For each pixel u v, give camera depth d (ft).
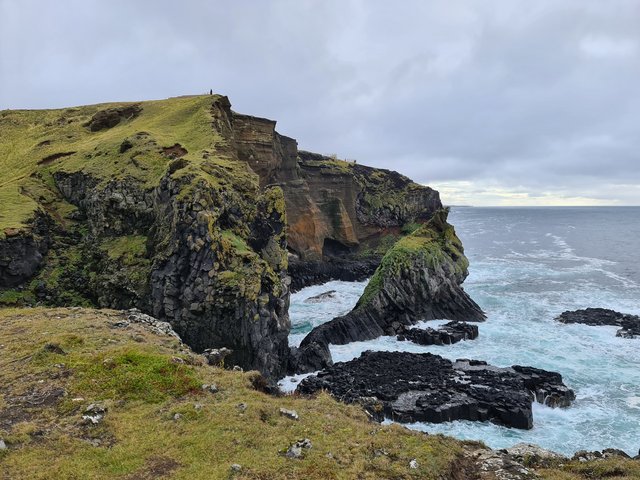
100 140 230.68
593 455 63.98
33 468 43.32
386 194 420.77
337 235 362.74
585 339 185.57
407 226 415.85
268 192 172.24
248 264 139.85
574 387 141.59
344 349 181.37
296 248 319.47
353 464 48.14
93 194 182.19
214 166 169.78
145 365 65.82
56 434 49.60
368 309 206.90
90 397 57.98
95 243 171.83
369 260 361.71
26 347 71.46
